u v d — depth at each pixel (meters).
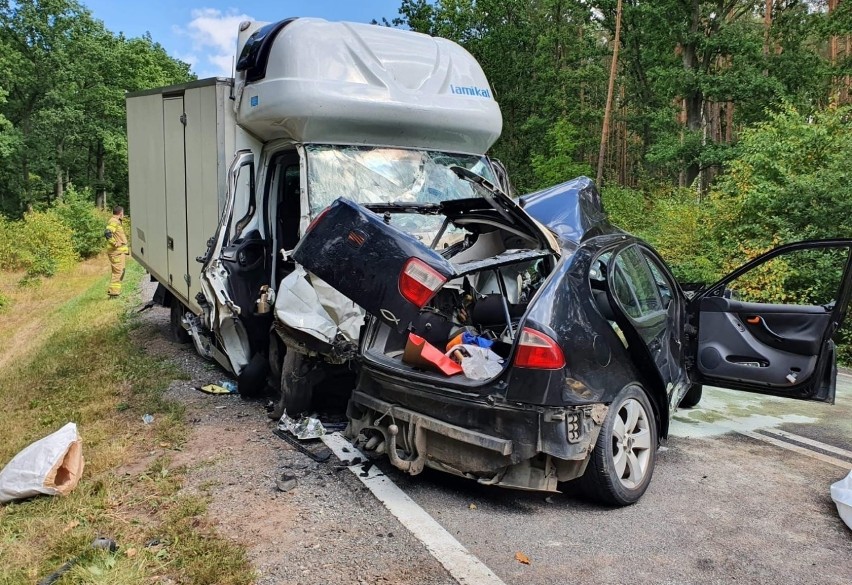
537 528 3.41
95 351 8.24
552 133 23.44
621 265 4.05
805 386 4.55
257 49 5.57
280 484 3.85
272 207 5.86
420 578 2.91
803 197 9.20
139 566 3.02
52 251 20.20
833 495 3.61
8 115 41.88
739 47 24.55
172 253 7.50
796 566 3.06
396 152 5.79
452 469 3.60
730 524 3.49
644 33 27.61
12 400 6.53
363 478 4.02
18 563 3.15
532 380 3.28
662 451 4.64
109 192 50.09
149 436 4.91
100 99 42.62
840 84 23.34
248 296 5.48
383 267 3.53
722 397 6.11
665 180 23.11
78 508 3.69
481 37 27.77
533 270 4.39
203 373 6.81
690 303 5.05
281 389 4.99
